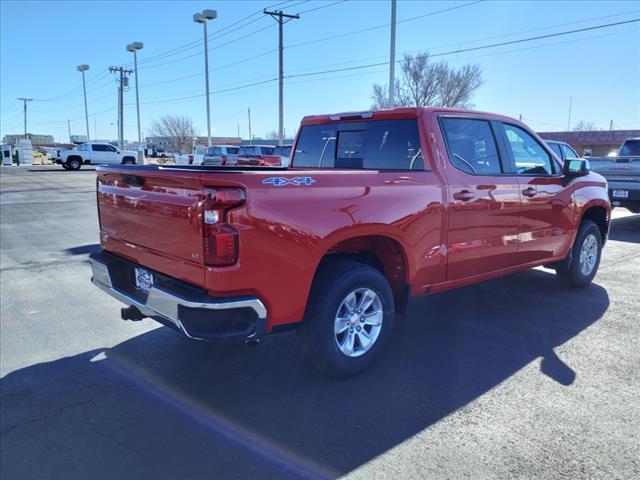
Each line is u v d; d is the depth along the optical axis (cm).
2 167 4794
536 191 516
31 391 377
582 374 395
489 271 488
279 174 328
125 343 468
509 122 511
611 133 4894
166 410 349
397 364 416
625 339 465
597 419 330
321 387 379
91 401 362
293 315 343
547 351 439
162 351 448
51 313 553
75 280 693
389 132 465
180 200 325
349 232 360
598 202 616
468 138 465
